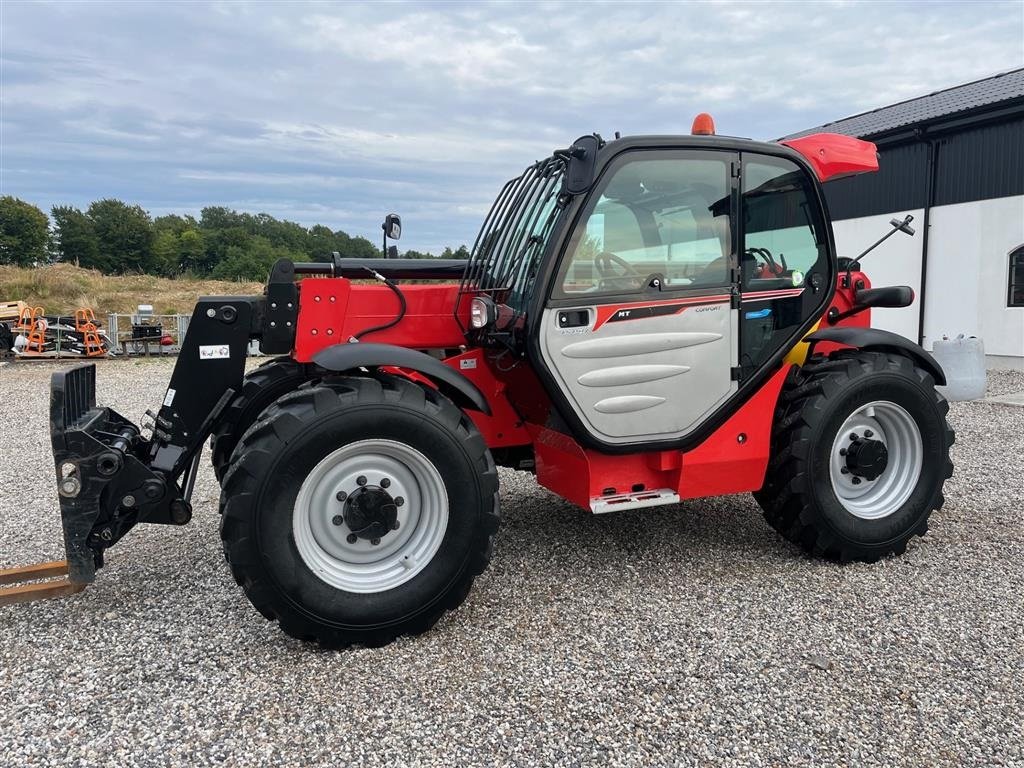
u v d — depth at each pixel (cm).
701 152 327
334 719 229
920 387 360
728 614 301
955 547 376
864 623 292
